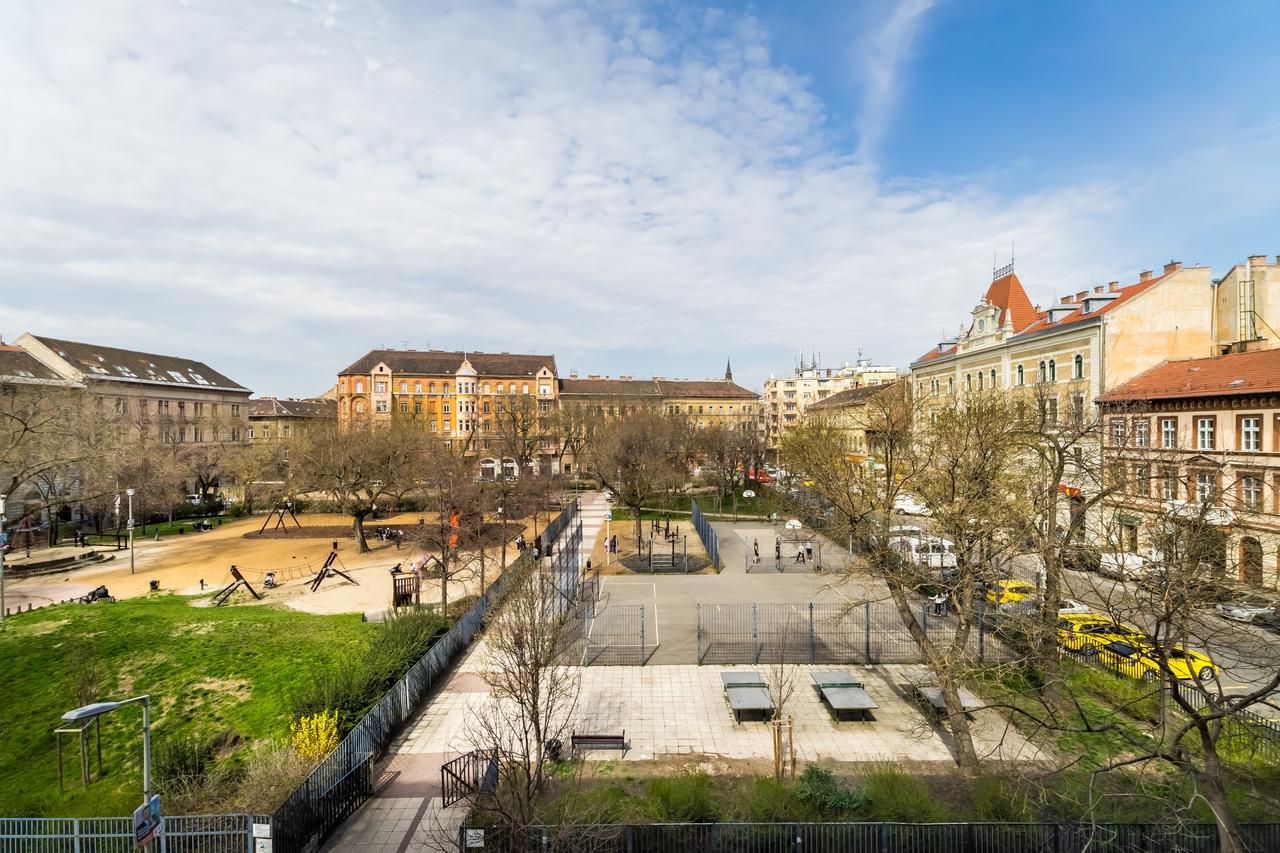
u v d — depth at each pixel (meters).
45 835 13.58
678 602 32.72
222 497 73.88
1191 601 12.47
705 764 17.41
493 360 113.00
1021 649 23.03
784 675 23.00
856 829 12.91
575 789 15.38
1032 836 12.83
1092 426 23.28
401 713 19.66
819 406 86.69
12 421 43.75
